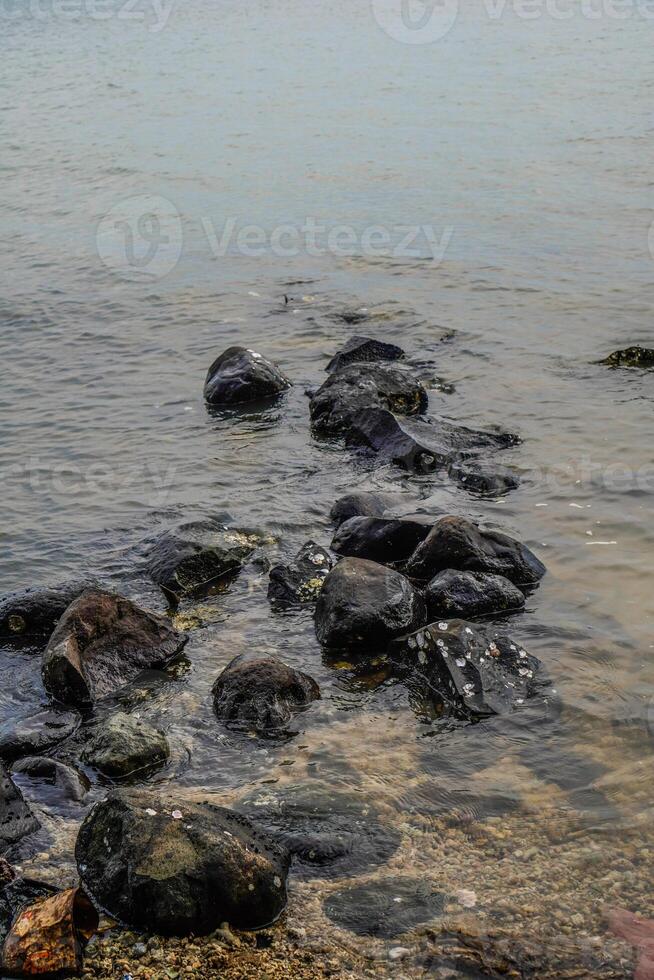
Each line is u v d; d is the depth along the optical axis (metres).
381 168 26.78
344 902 5.74
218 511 10.60
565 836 6.14
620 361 13.88
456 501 10.52
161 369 14.95
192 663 8.12
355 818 6.36
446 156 27.44
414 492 10.78
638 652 7.92
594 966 5.29
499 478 10.74
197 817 5.86
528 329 15.49
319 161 28.11
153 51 54.19
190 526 9.98
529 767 6.77
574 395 13.00
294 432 12.56
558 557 9.35
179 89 42.53
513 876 5.88
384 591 8.32
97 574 9.52
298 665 8.01
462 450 11.63
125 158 30.53
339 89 39.41
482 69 41.06
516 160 26.36
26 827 6.36
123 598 8.24
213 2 73.56
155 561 9.48
